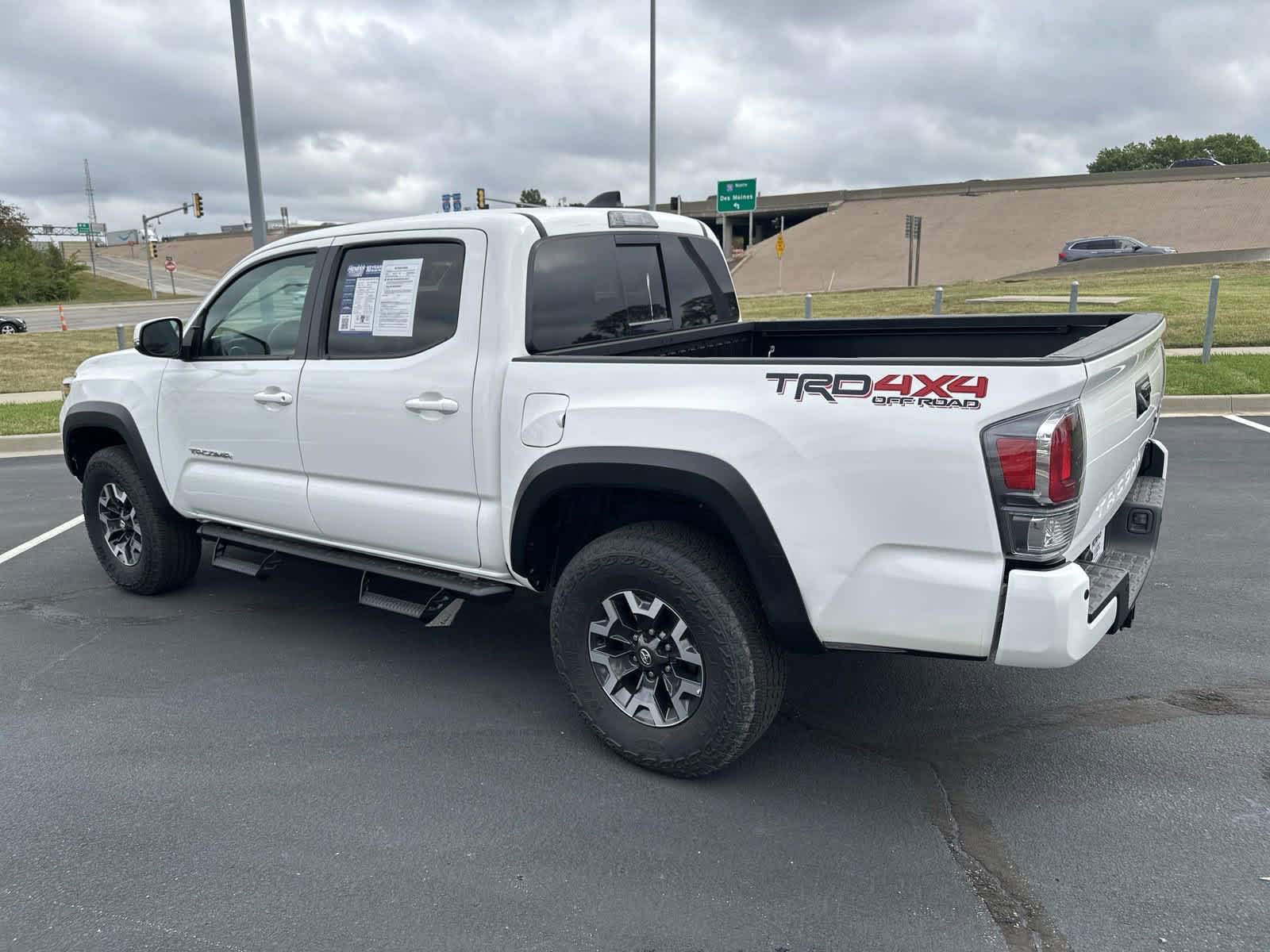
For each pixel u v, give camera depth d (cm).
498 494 339
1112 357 267
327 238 388
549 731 358
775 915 252
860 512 268
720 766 309
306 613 486
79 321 4616
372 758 338
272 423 403
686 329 434
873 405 262
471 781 322
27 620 480
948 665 407
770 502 278
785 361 275
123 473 484
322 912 256
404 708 378
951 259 5609
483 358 334
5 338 2503
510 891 264
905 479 260
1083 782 313
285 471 408
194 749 346
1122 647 417
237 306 424
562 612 327
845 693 384
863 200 7400
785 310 2164
